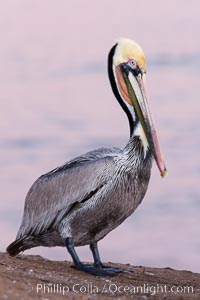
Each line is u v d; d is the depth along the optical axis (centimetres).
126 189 1363
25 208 1402
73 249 1346
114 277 1323
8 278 1151
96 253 1376
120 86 1434
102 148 1402
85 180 1356
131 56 1430
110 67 1441
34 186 1401
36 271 1260
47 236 1384
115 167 1357
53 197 1372
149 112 1416
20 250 1399
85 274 1319
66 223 1359
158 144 1398
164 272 1405
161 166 1394
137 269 1413
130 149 1375
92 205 1355
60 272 1288
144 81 1430
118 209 1366
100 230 1373
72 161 1384
